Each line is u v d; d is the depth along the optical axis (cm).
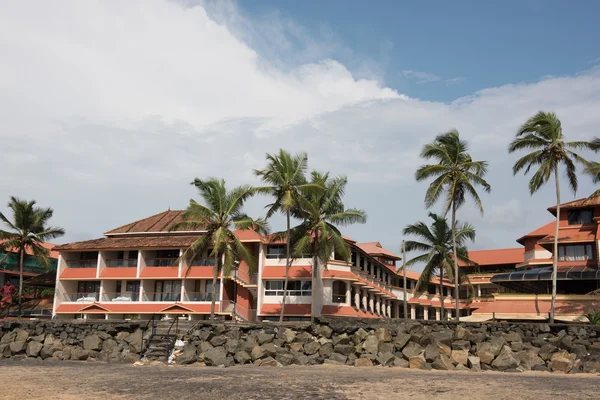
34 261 8731
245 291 6175
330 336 3828
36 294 7812
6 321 4428
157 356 3772
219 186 5028
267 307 5788
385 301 7669
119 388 2262
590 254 5306
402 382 2439
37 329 4328
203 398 2014
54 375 2747
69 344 4181
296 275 5809
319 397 2022
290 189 4850
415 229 6156
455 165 4762
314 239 5075
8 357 4056
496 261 8750
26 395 2102
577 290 4950
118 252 6581
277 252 6006
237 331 3941
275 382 2439
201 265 6197
